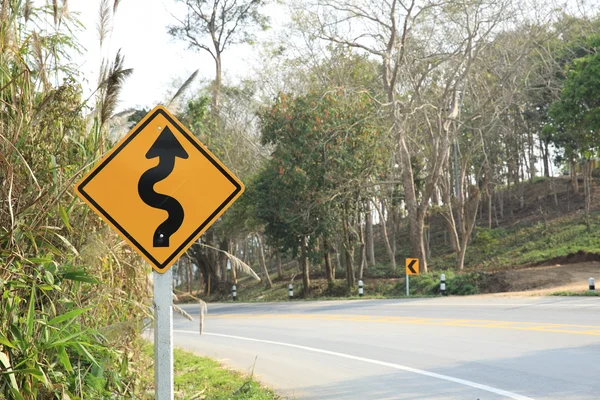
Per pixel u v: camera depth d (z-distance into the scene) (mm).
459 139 43156
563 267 31062
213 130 40375
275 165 34000
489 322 15453
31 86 5305
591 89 30094
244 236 48656
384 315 19094
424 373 9789
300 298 37938
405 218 64875
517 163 53625
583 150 33750
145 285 5887
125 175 4223
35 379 4484
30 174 4996
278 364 11391
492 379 9055
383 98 37625
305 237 37719
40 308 5059
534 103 41938
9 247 4691
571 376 8961
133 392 5984
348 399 8312
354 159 32750
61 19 5922
